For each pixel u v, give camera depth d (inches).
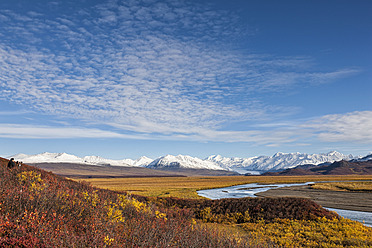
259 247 443.8
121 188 3257.9
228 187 3909.9
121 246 268.2
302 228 842.8
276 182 5226.4
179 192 2763.3
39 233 237.9
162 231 362.6
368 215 1346.0
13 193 330.6
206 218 1002.1
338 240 689.0
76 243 240.1
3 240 217.3
